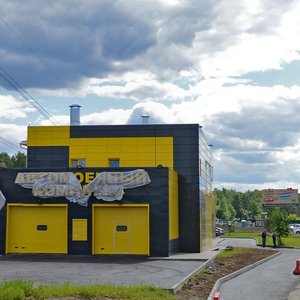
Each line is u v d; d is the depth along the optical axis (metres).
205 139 46.75
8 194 35.12
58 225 34.84
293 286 22.78
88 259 32.41
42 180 35.03
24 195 35.06
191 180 40.81
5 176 35.28
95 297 15.47
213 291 20.28
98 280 21.23
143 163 41.31
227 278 25.16
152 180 34.62
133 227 34.47
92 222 34.53
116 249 34.38
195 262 31.22
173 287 18.66
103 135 41.94
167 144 41.28
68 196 34.78
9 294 14.35
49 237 34.81
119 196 34.41
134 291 16.64
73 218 34.69
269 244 57.72
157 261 31.72
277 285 23.08
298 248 52.47
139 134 41.62
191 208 40.56
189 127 41.25
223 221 138.25
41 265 28.39
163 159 41.19
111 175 34.72
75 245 34.50
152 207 34.41
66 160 42.03
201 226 41.06
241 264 32.22
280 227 55.31
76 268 26.78
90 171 34.94
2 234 34.78
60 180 34.97
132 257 33.69
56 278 21.86
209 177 50.25
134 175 34.59
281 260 37.03
